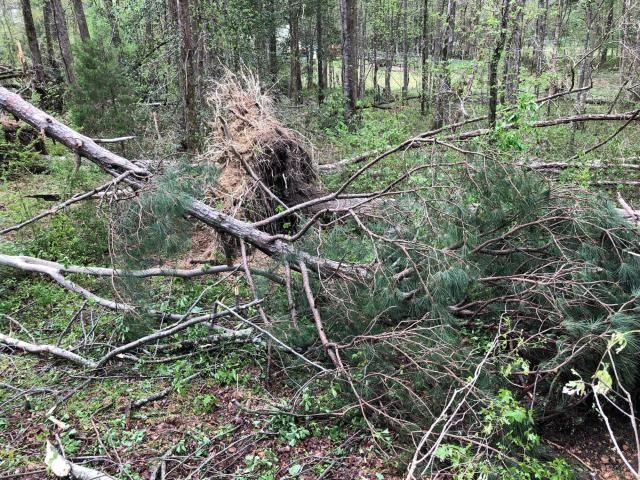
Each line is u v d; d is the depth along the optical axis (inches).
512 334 151.1
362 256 170.1
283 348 158.9
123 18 578.9
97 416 142.1
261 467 123.2
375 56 866.8
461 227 159.0
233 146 223.5
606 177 282.2
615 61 547.2
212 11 453.7
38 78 565.3
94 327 184.2
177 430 136.9
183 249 197.5
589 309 139.3
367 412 139.7
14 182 345.4
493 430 116.0
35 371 164.4
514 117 206.5
